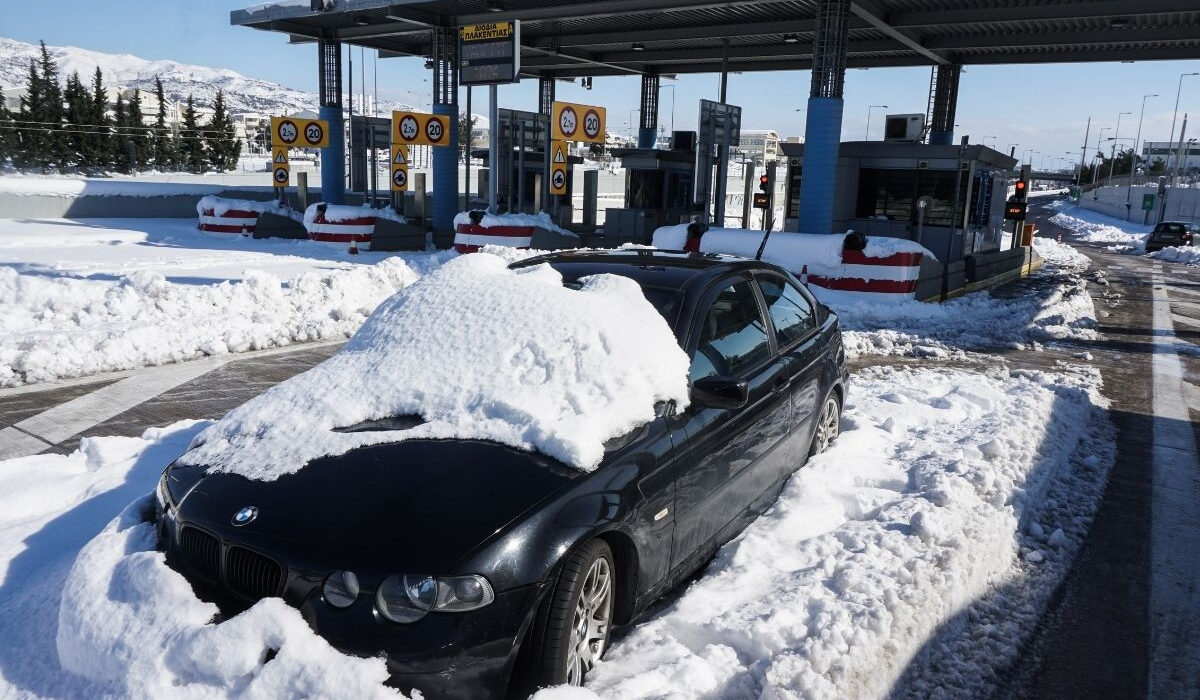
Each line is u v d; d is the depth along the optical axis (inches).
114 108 3238.2
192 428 222.5
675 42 1028.5
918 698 122.6
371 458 120.6
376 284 487.8
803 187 653.9
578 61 1158.3
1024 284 807.7
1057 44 836.6
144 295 416.2
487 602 102.1
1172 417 297.0
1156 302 689.0
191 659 101.9
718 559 157.9
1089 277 920.3
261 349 366.9
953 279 646.5
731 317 170.7
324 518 109.7
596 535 115.4
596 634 120.4
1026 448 231.3
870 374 345.7
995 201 759.7
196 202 1283.2
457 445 122.8
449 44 923.4
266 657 102.0
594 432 125.1
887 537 162.1
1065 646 141.1
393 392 137.1
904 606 137.4
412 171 1833.2
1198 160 5482.3
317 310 434.9
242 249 816.9
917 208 687.7
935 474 195.6
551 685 108.6
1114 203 3105.3
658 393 138.5
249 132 6003.9
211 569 113.3
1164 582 166.1
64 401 273.0
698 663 119.3
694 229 625.3
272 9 986.7
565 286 164.9
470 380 136.4
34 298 394.9
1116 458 245.0
